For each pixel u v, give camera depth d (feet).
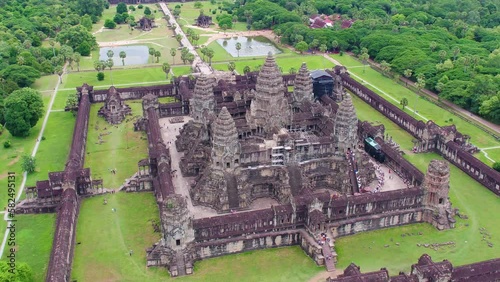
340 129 631.97
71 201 567.59
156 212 589.32
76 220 565.94
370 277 435.12
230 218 521.24
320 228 518.78
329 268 493.77
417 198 571.69
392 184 645.92
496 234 550.36
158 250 497.46
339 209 545.44
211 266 504.84
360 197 554.05
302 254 524.11
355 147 645.92
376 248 529.45
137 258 509.76
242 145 607.78
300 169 617.62
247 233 526.57
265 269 499.10
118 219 574.15
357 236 552.82
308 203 527.81
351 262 504.84
